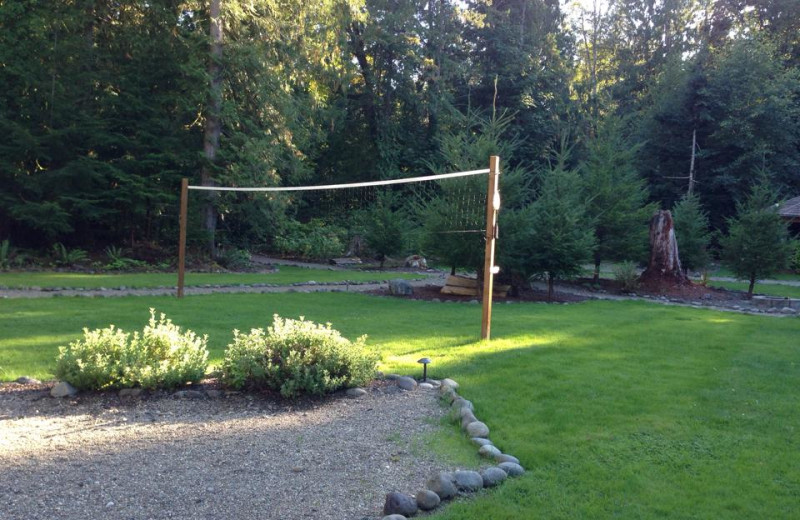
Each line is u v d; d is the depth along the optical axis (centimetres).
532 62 3753
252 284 1703
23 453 434
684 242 2186
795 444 474
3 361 702
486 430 491
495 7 4188
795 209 2944
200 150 2323
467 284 1639
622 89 4922
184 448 452
